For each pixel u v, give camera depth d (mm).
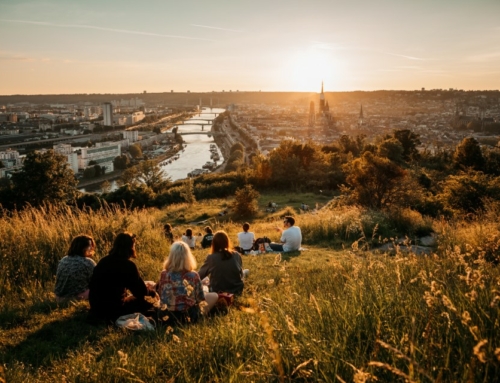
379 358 2443
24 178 33000
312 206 27781
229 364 2916
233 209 24344
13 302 6434
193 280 5008
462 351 2324
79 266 6273
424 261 5207
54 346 4559
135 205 33219
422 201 20359
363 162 21250
